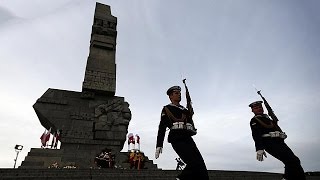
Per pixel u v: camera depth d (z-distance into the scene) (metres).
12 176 8.44
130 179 9.13
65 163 19.52
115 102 24.22
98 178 8.73
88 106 23.64
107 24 27.83
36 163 18.56
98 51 26.34
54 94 23.25
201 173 3.82
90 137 22.02
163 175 10.46
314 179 11.17
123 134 22.83
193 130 4.32
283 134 5.47
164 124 4.42
